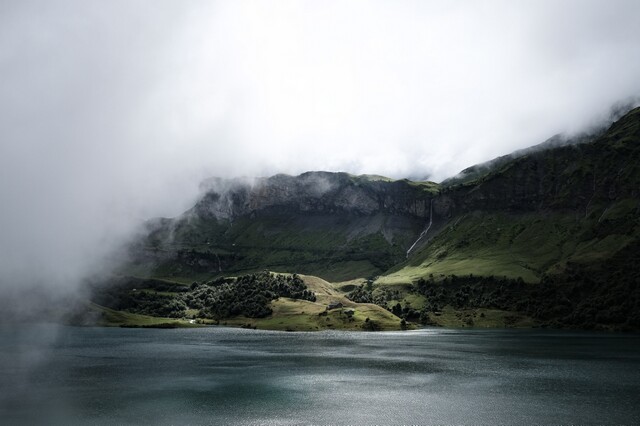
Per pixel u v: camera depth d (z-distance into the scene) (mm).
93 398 123312
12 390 131375
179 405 117312
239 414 109812
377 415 109188
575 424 102625
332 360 189375
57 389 133375
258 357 198000
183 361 185875
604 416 108125
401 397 125875
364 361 186750
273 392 131500
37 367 168375
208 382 144750
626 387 137875
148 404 117812
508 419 106125
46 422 102750
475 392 131500
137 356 199250
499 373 160500
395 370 166125
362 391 132875
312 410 113188
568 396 126750
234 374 158125
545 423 103438
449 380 148250
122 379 148250
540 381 146875
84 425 101000
